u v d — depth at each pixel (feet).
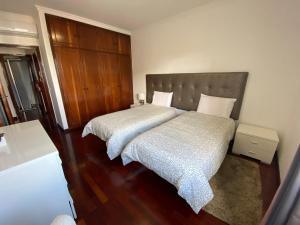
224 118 7.99
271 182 5.80
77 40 10.53
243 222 4.31
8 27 9.24
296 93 6.59
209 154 4.77
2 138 4.00
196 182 4.13
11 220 3.29
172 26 10.44
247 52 7.74
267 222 2.36
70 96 10.87
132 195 5.40
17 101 14.29
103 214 4.71
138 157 5.50
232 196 5.17
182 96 10.62
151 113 9.10
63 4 8.36
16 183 3.18
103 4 8.41
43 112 14.48
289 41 6.55
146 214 4.68
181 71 10.78
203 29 9.03
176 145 5.18
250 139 7.01
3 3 7.91
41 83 12.06
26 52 13.48
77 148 8.77
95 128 7.91
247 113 8.35
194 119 7.82
